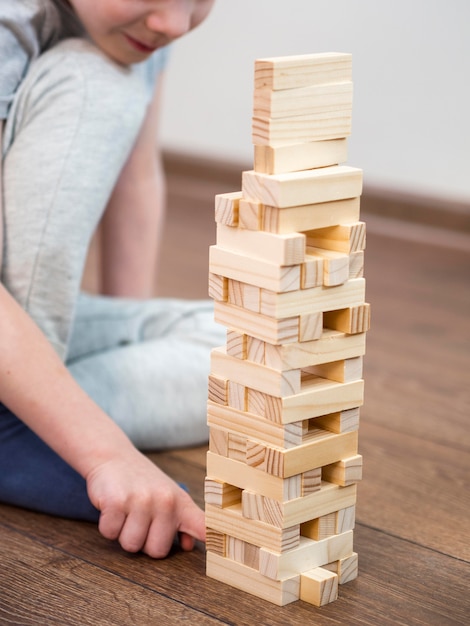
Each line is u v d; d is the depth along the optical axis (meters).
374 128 2.54
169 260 2.12
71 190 1.08
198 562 0.92
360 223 0.80
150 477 0.94
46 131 1.08
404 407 1.35
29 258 1.07
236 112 2.79
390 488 1.10
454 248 2.32
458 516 1.04
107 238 1.49
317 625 0.82
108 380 1.18
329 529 0.86
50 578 0.89
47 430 0.95
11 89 1.10
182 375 1.21
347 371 0.83
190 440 1.21
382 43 2.47
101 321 1.32
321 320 0.79
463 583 0.90
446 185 2.47
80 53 1.11
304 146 0.78
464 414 1.33
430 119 2.45
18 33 1.09
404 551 0.96
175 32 1.08
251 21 2.70
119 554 0.94
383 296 1.92
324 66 0.77
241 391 0.82
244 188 0.78
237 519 0.85
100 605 0.84
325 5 2.54
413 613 0.84
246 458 0.83
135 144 1.43
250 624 0.82
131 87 1.13
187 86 2.87
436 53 2.40
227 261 0.80
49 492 1.01
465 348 1.62
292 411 0.79
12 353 0.95
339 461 0.84
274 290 0.76
